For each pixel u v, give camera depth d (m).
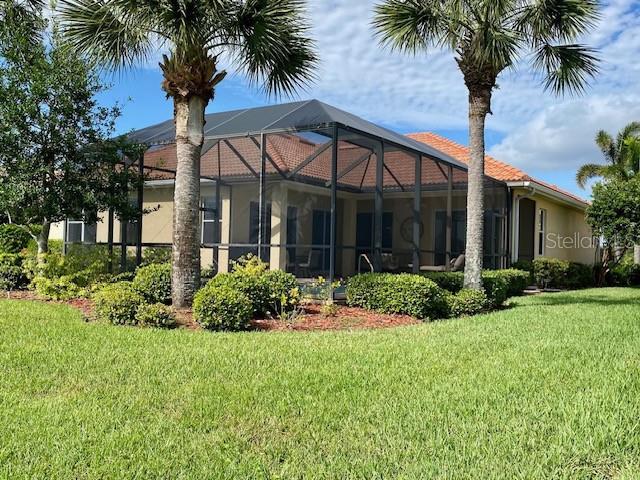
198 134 8.84
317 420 3.81
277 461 3.16
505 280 12.44
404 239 14.76
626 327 8.23
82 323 7.65
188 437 3.49
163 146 12.62
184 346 6.21
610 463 3.15
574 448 3.30
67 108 10.80
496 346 6.53
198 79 8.67
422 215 15.27
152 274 9.77
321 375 5.00
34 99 10.57
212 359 5.58
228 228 12.48
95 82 11.20
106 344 6.21
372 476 2.95
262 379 4.84
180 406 4.08
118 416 3.83
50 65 10.67
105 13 8.52
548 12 10.04
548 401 4.27
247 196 12.11
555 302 12.72
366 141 11.38
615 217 13.46
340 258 13.85
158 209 13.73
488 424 3.75
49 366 5.16
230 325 7.56
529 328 8.02
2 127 10.42
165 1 7.68
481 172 10.60
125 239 12.79
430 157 12.98
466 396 4.39
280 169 11.74
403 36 10.31
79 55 9.61
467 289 10.55
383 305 9.46
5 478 2.87
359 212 14.55
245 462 3.12
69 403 4.10
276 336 7.07
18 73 10.57
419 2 9.91
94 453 3.20
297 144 11.69
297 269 11.91
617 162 26.53
